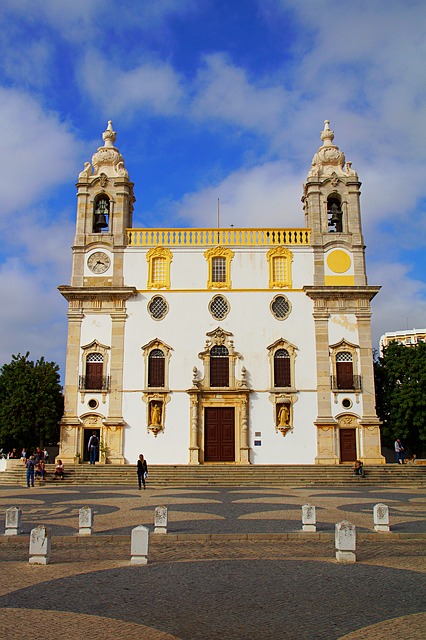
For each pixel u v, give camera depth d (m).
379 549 16.38
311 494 30.69
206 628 9.77
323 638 9.34
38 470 37.47
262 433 44.06
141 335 45.59
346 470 39.91
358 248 46.91
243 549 16.44
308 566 14.12
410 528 19.23
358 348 45.06
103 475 38.09
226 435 44.41
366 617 10.30
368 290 45.41
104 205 48.50
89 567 14.11
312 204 47.75
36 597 11.52
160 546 16.83
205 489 34.00
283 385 44.78
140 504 25.84
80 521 17.86
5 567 14.12
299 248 46.88
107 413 44.38
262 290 46.19
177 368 45.12
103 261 47.03
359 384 44.47
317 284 46.22
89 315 45.97
